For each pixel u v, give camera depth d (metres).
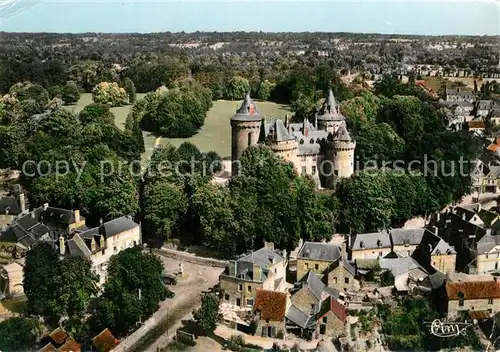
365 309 121.62
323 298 122.56
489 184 177.62
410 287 129.88
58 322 116.56
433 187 168.25
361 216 154.75
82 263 120.44
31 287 117.19
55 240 139.38
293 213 148.25
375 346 111.62
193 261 150.50
